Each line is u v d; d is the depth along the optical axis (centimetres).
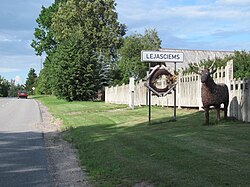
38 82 11181
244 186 677
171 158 940
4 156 1145
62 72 5041
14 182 823
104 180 816
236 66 2041
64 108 3466
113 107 3212
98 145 1246
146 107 2766
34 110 3450
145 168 870
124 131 1536
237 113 1537
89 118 2262
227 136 1160
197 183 716
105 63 5600
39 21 7662
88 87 5131
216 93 1429
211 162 861
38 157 1129
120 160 982
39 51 7638
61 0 7331
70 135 1592
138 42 6600
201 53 5172
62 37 6259
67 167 979
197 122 1548
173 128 1444
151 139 1236
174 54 1722
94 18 6456
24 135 1655
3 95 12938
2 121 2323
